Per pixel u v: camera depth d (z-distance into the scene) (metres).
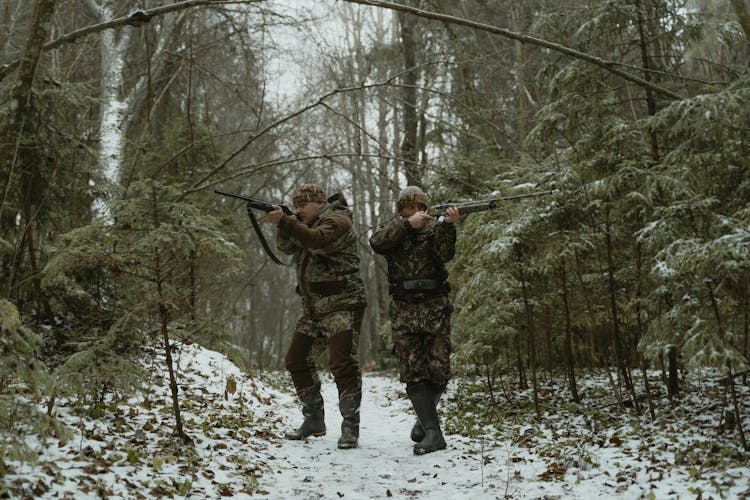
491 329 6.49
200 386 6.11
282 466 4.12
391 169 18.50
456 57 13.16
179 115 13.02
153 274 4.08
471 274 7.38
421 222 4.57
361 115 17.27
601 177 5.92
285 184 20.72
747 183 5.16
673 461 3.85
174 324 4.46
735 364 3.94
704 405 5.44
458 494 3.51
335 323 4.82
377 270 19.62
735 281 4.07
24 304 5.75
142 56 12.20
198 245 4.10
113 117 9.69
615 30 6.47
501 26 15.32
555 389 7.39
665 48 6.72
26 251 6.17
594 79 6.25
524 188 6.04
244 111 18.11
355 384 4.86
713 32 5.88
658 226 4.61
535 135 6.50
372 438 5.32
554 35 6.91
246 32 11.35
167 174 11.15
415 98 15.25
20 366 2.79
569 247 5.72
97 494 2.84
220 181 9.45
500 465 4.09
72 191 6.64
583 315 7.05
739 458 3.74
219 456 4.02
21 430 2.78
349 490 3.62
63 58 11.90
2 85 6.36
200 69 11.42
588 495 3.31
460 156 9.88
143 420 4.46
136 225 4.09
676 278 4.57
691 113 5.16
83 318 5.49
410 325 4.70
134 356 4.64
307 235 4.48
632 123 6.18
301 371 5.08
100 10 10.62
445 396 7.98
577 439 4.73
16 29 10.24
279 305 27.59
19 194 6.01
